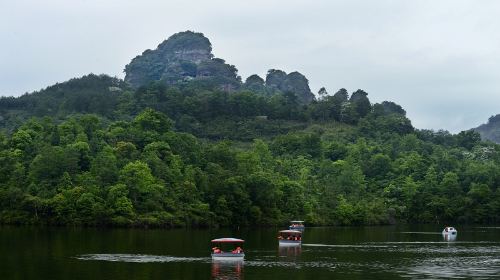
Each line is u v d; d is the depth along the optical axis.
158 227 180.88
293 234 139.25
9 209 178.00
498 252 125.88
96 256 105.62
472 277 89.00
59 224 176.25
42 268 90.56
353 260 109.19
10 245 119.88
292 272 92.81
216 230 183.12
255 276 88.19
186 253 113.62
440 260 110.31
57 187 182.00
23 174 188.00
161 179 195.88
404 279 86.69
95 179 184.00
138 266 95.12
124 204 175.88
